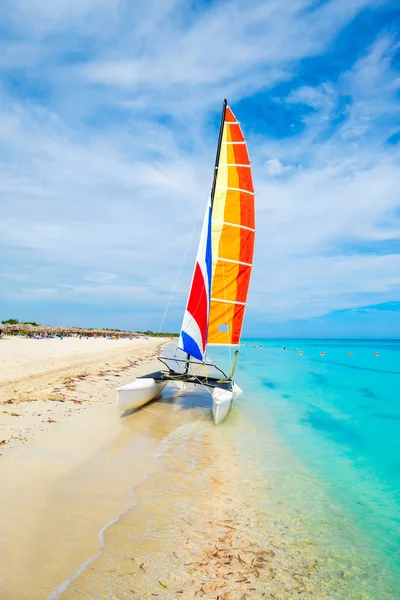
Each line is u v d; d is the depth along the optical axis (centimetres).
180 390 1480
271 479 631
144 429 864
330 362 3747
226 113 1317
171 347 5309
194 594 329
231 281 1312
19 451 614
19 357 1995
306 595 346
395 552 430
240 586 348
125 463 631
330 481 641
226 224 1302
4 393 1033
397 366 3256
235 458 725
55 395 1083
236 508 512
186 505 505
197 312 1110
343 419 1179
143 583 336
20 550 360
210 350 6744
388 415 1261
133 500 499
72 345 3631
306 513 514
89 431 780
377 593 356
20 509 435
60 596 304
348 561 407
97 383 1384
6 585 310
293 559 403
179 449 750
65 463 590
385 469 718
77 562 353
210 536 432
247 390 1714
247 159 1333
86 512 450
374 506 552
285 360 4012
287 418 1136
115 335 9250
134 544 396
